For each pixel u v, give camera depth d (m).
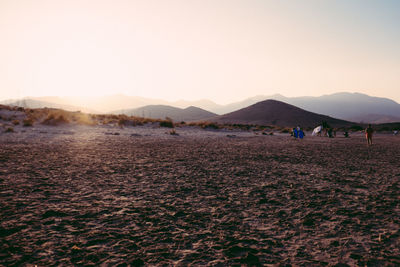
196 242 3.84
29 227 4.20
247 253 3.51
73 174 8.25
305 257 3.44
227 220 4.75
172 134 28.59
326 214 5.10
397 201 5.96
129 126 34.47
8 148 13.59
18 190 6.29
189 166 10.23
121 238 3.92
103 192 6.39
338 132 56.16
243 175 8.76
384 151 17.23
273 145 20.55
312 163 11.59
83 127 29.05
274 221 4.73
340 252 3.58
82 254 3.40
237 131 41.53
